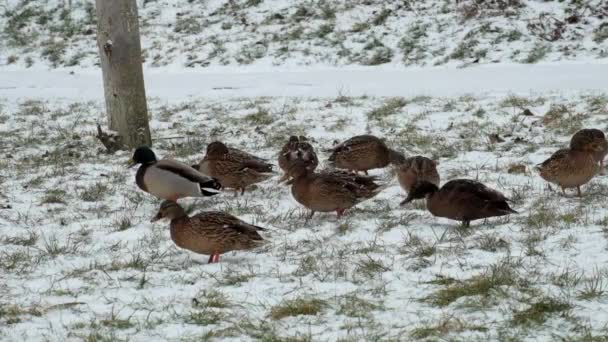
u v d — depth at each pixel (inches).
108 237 409.1
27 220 447.8
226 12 1173.7
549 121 658.2
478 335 261.9
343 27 1075.9
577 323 267.1
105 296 313.4
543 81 812.6
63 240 406.3
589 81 796.6
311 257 355.9
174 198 479.2
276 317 283.9
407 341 259.9
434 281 314.5
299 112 754.8
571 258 337.1
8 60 1115.9
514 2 1056.8
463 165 546.0
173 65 1045.2
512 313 278.7
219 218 356.8
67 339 269.6
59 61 1103.6
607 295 289.3
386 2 1122.0
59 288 325.4
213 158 499.2
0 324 284.7
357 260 350.9
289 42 1056.2
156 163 484.1
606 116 660.1
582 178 441.4
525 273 319.6
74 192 514.0
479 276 312.0
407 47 997.2
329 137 666.2
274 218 437.1
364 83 873.5
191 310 294.5
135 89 651.5
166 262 365.1
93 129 737.0
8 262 364.2
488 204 392.5
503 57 942.4
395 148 601.9
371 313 285.6
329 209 430.6
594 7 1027.3
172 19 1177.4
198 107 809.5
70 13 1226.6
